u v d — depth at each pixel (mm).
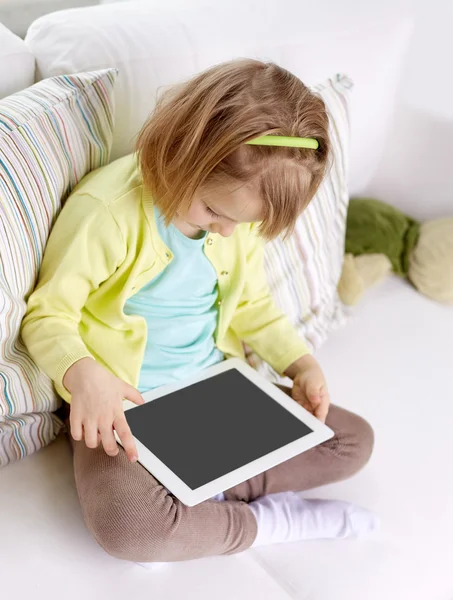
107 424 900
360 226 1562
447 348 1388
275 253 1258
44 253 970
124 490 910
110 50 1084
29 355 984
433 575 1008
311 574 979
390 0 1424
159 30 1139
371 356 1338
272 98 888
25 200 912
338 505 1050
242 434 1013
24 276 930
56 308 955
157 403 1033
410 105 1543
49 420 1025
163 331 1062
